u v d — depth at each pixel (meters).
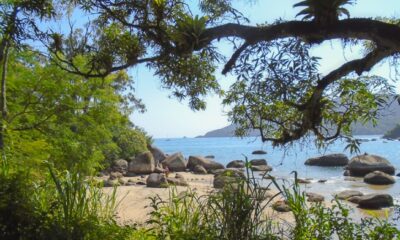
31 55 8.97
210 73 4.21
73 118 10.09
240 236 3.48
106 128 11.16
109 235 3.68
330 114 4.35
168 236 3.98
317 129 4.29
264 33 3.41
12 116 9.00
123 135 29.00
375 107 3.94
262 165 31.17
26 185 4.00
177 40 3.51
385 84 3.92
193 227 3.88
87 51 4.26
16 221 3.44
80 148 9.82
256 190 3.76
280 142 4.59
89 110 10.35
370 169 27.66
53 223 3.49
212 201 3.84
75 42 4.36
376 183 23.48
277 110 4.53
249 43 3.46
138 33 3.98
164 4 3.70
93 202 4.27
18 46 5.97
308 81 3.54
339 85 4.01
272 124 4.83
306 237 3.72
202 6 3.88
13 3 4.93
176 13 3.81
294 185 4.18
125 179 23.55
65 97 9.94
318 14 3.20
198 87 4.41
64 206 3.66
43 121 9.47
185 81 4.14
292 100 3.74
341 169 32.19
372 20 3.17
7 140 7.47
